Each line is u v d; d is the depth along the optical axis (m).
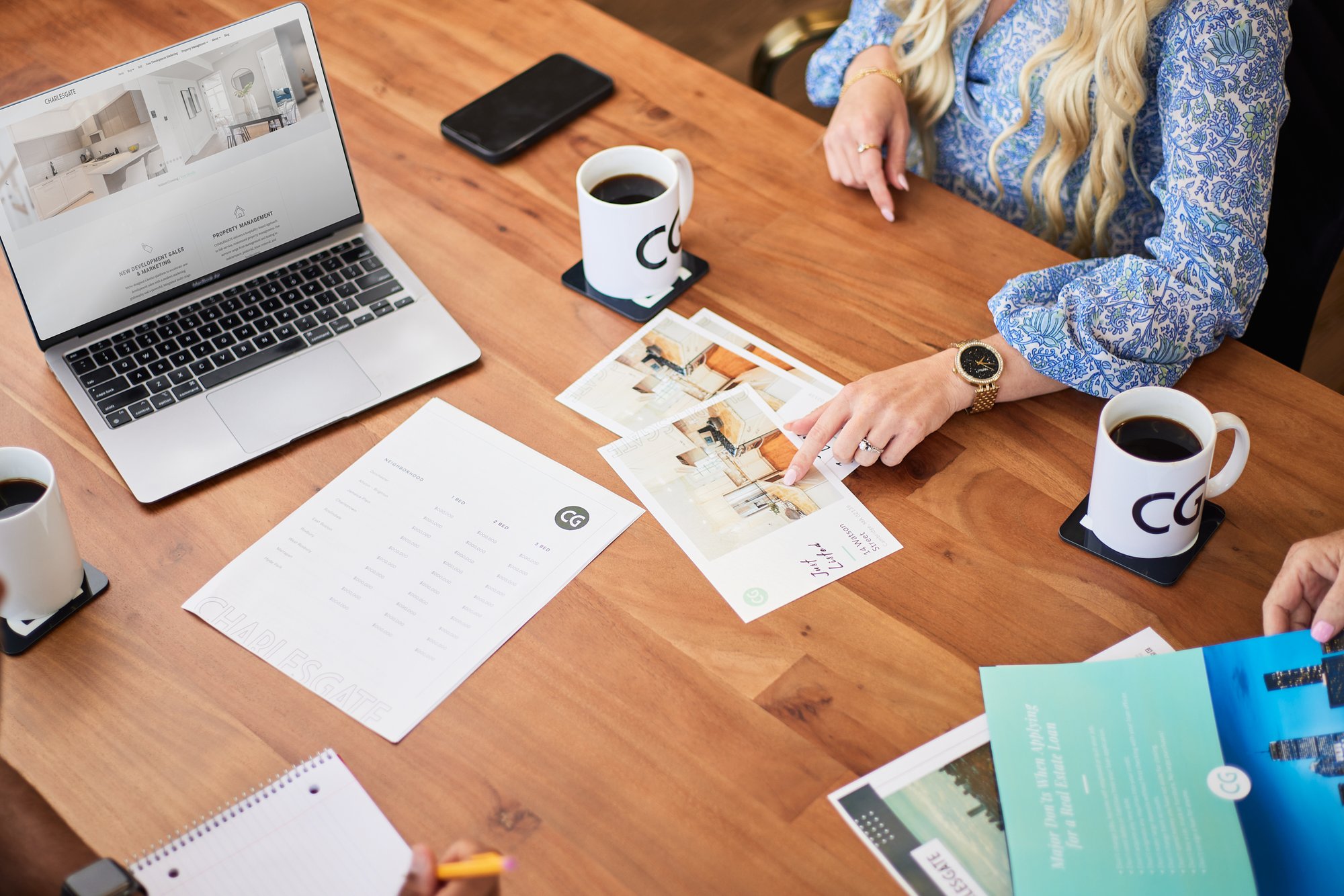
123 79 1.11
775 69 1.94
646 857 0.84
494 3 1.67
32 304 1.15
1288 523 1.05
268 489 1.10
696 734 0.91
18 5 1.65
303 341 1.21
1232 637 0.97
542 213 1.38
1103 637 0.97
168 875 0.83
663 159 1.24
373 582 1.02
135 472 1.10
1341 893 0.79
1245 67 1.22
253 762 0.90
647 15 3.31
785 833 0.85
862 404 1.11
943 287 1.28
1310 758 0.85
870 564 1.03
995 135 1.54
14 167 1.08
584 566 1.03
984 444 1.13
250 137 1.20
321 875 0.84
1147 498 0.97
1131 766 0.87
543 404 1.17
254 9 1.65
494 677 0.95
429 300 1.26
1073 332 1.15
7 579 0.95
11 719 0.93
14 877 0.79
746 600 1.00
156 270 1.21
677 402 1.17
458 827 0.86
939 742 0.90
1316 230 1.42
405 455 1.12
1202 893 0.80
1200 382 1.18
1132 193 1.51
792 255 1.32
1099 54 1.31
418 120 1.50
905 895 0.82
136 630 0.99
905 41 1.53
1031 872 0.82
